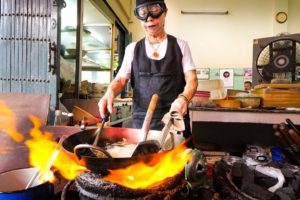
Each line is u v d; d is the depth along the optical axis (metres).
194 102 1.61
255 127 2.20
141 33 4.88
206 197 0.70
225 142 2.22
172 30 4.86
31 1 1.54
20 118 1.17
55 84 1.55
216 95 2.02
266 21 4.72
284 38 2.17
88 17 3.26
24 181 0.71
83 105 1.86
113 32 3.66
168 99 1.29
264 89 1.70
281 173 1.09
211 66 4.86
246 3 4.73
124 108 3.02
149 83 1.32
